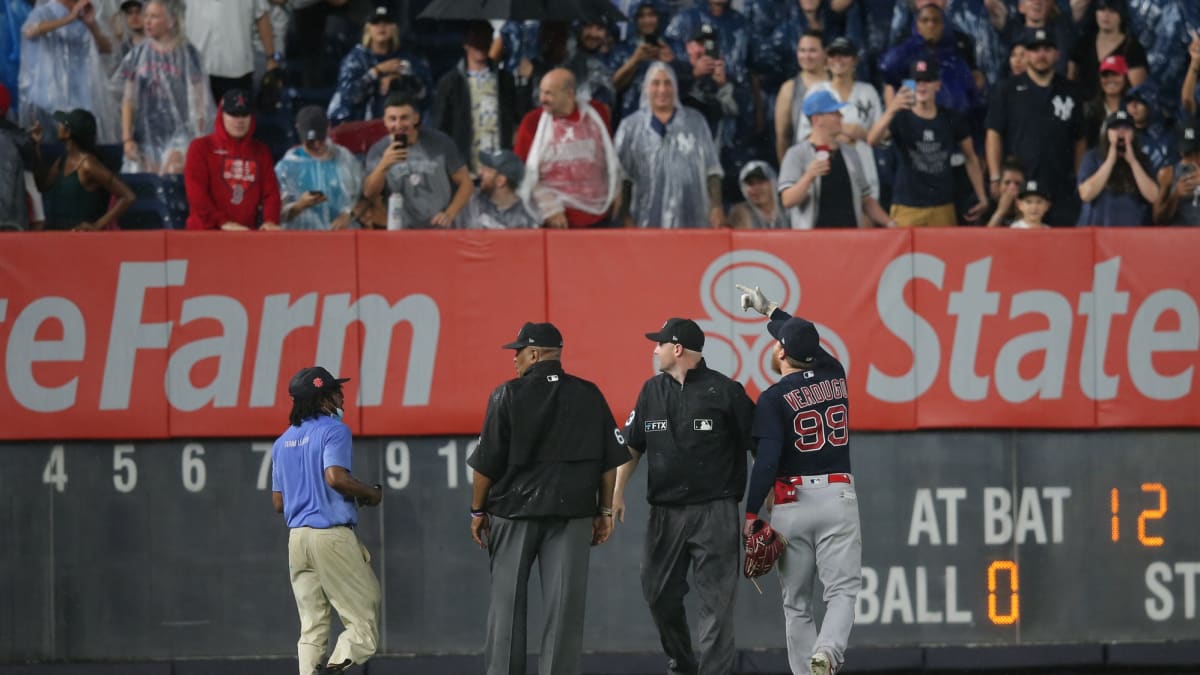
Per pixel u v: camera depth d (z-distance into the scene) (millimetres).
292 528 30203
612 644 35312
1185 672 35094
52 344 34719
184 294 34844
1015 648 35281
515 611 28984
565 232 35219
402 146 37469
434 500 35188
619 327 35188
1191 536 35438
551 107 38375
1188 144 38875
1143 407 35219
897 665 35000
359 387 35031
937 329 35312
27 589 34844
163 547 34969
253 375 34906
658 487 29438
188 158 36906
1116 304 35281
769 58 44031
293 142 44250
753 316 35281
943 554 35406
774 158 43438
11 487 34938
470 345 35094
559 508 28703
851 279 35312
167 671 34531
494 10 39469
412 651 35125
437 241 35125
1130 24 43844
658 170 39750
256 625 35062
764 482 27844
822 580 28656
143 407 34781
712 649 29312
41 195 38844
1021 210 38094
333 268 35031
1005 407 35250
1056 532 35438
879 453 35469
